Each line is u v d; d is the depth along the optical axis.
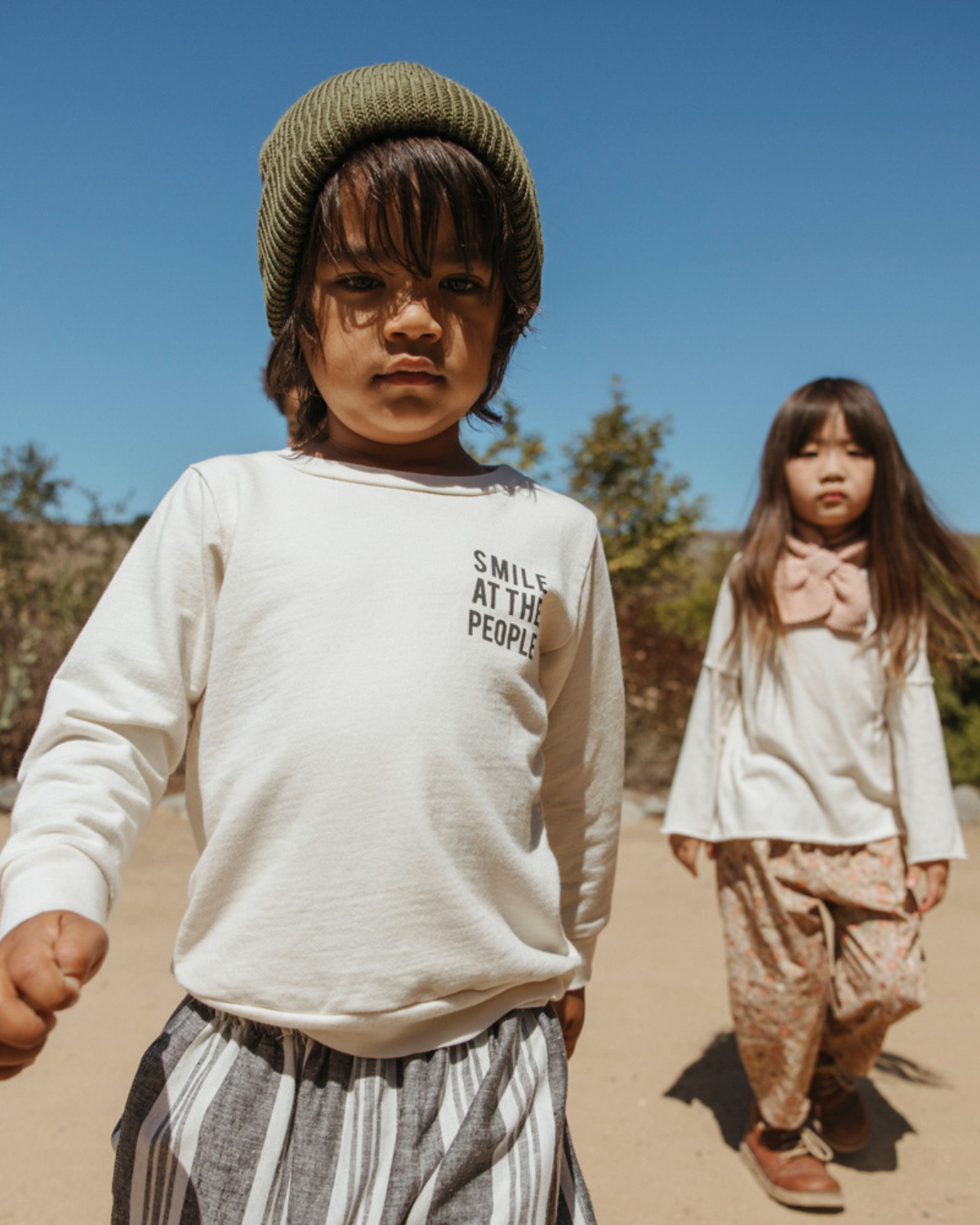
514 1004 1.23
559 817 1.50
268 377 1.52
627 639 7.28
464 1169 1.09
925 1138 2.65
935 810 2.43
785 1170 2.39
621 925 4.23
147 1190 1.10
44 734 1.15
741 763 2.58
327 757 1.16
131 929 3.99
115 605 1.22
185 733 1.23
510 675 1.28
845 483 2.53
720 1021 3.32
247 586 1.22
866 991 2.39
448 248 1.28
